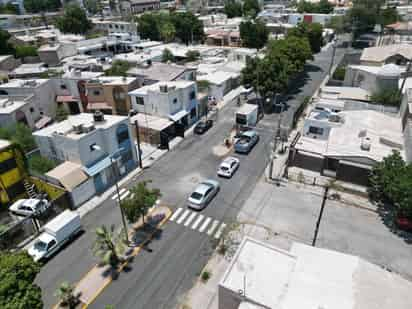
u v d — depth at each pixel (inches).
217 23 4970.5
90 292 834.8
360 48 3853.3
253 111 1788.9
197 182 1325.0
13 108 1625.2
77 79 2001.7
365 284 604.7
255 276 650.2
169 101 1652.3
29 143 1455.5
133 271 896.3
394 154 1064.2
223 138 1713.8
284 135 1681.8
